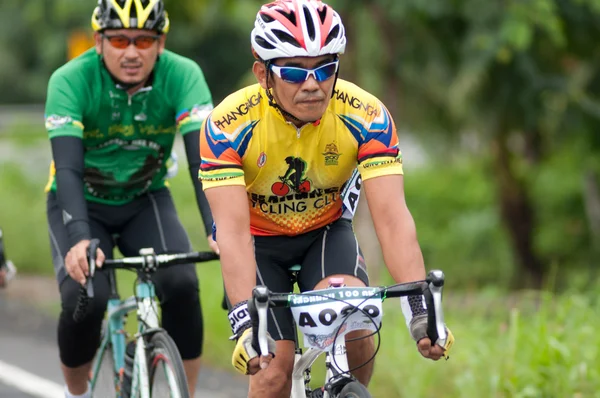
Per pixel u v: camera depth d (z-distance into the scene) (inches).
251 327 312.3
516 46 978.1
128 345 426.3
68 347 442.6
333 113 350.3
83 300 398.9
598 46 1128.8
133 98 447.8
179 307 443.8
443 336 308.3
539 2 979.9
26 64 3976.4
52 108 433.1
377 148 350.0
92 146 458.3
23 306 997.8
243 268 338.0
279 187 362.6
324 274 367.2
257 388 363.6
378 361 629.9
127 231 477.7
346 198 381.7
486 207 2097.7
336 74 331.3
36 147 2133.4
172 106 455.8
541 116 1167.0
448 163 1784.0
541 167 1588.3
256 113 347.9
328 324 319.9
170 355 385.7
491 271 1728.6
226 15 1202.0
